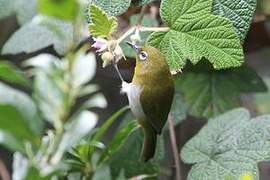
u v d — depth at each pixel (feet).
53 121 7.47
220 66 7.78
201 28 7.79
